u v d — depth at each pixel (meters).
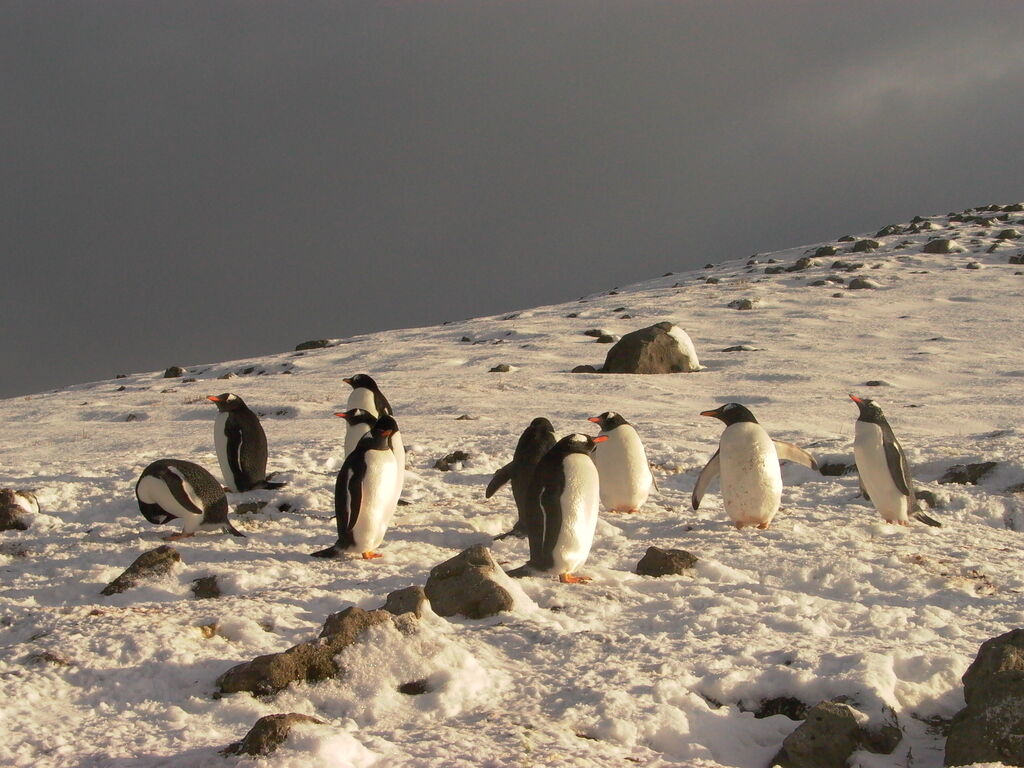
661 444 13.80
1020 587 7.61
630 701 4.94
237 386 24.84
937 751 4.79
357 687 5.16
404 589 6.32
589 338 31.11
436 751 4.31
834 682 5.14
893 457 9.52
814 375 22.91
